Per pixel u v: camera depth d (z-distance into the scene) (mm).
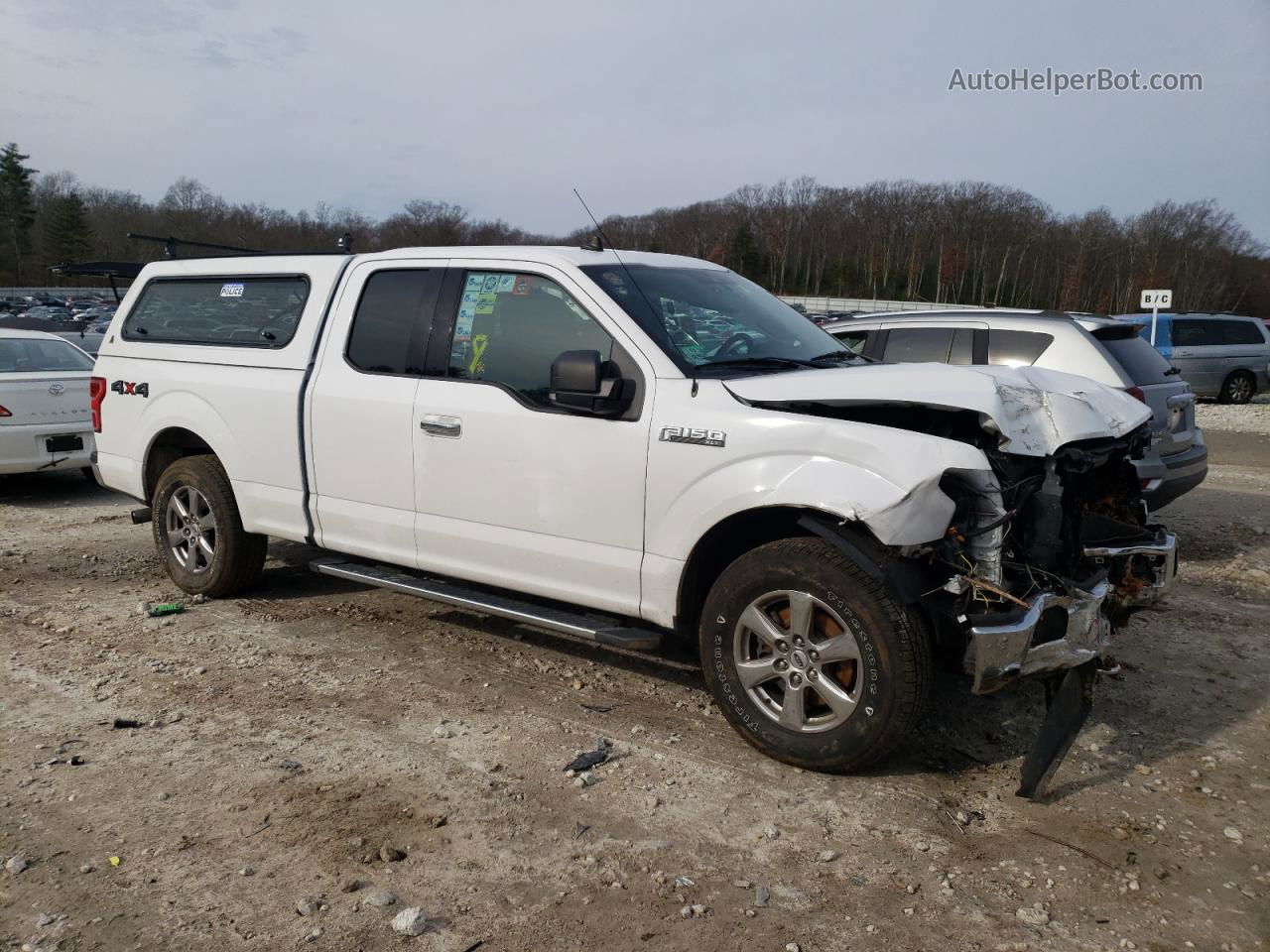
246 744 3848
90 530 7820
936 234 90938
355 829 3219
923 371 3674
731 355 4215
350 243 5438
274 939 2666
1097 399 3896
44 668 4660
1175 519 8477
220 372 5434
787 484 3482
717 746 3881
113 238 95750
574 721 4102
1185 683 4625
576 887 2922
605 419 3980
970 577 3367
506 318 4398
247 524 5418
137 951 2613
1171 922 2777
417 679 4555
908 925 2750
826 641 3516
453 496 4473
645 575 3918
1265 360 20062
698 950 2635
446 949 2633
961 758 3818
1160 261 79062
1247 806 3451
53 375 9016
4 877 2943
